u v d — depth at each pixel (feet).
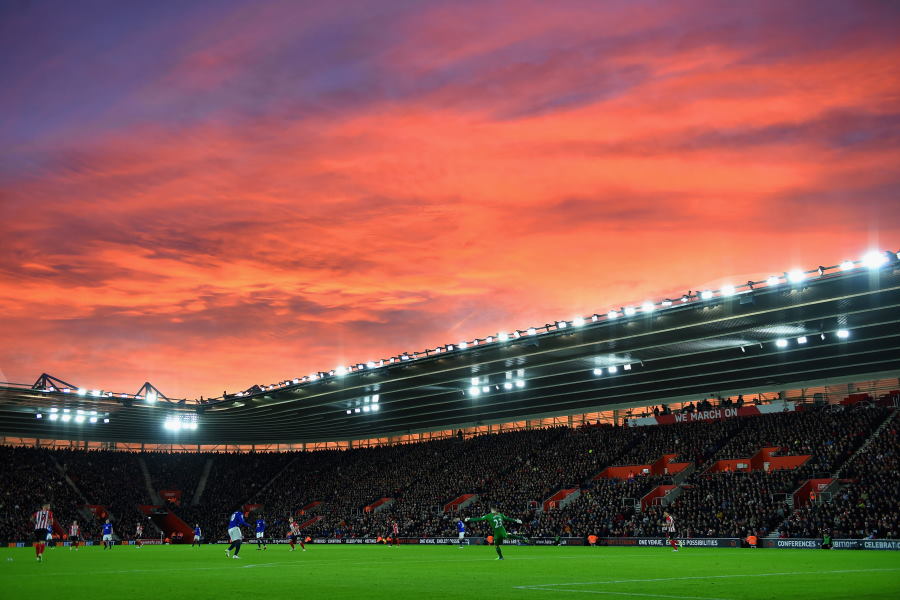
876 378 217.36
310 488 342.23
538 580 76.07
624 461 256.32
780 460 220.64
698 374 228.84
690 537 195.62
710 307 179.73
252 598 58.70
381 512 293.23
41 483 308.60
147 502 335.67
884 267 151.33
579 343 206.08
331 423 329.52
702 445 243.81
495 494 268.62
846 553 144.66
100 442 352.90
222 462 372.17
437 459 319.47
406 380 258.57
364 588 67.87
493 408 297.33
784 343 194.59
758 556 133.08
